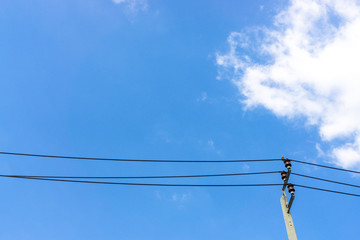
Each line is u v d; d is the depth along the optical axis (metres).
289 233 13.64
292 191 14.33
